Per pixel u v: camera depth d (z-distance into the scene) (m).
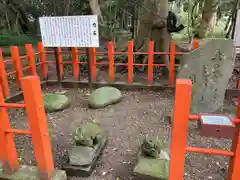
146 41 5.43
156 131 3.10
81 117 3.56
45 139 1.88
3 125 1.91
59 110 3.78
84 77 5.21
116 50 6.12
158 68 5.41
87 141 2.38
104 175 2.28
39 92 1.75
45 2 8.88
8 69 6.18
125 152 2.64
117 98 4.02
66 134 3.08
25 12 11.02
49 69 5.94
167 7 5.29
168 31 5.75
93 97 3.94
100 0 7.56
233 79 5.04
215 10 9.10
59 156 2.59
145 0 5.30
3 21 10.64
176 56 5.43
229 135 1.30
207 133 1.32
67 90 4.78
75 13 8.38
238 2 6.07
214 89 3.32
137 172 2.12
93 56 4.68
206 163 2.42
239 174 1.49
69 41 4.32
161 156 2.31
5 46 9.30
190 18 10.35
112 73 4.71
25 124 3.35
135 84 4.61
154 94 4.42
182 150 1.48
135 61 5.55
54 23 4.24
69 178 2.24
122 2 7.18
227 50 3.15
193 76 3.26
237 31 5.01
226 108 3.70
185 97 1.35
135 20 7.13
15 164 2.09
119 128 3.21
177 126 1.42
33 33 11.39
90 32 4.14
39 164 1.94
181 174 1.54
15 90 4.40
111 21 7.67
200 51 3.17
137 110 3.76
